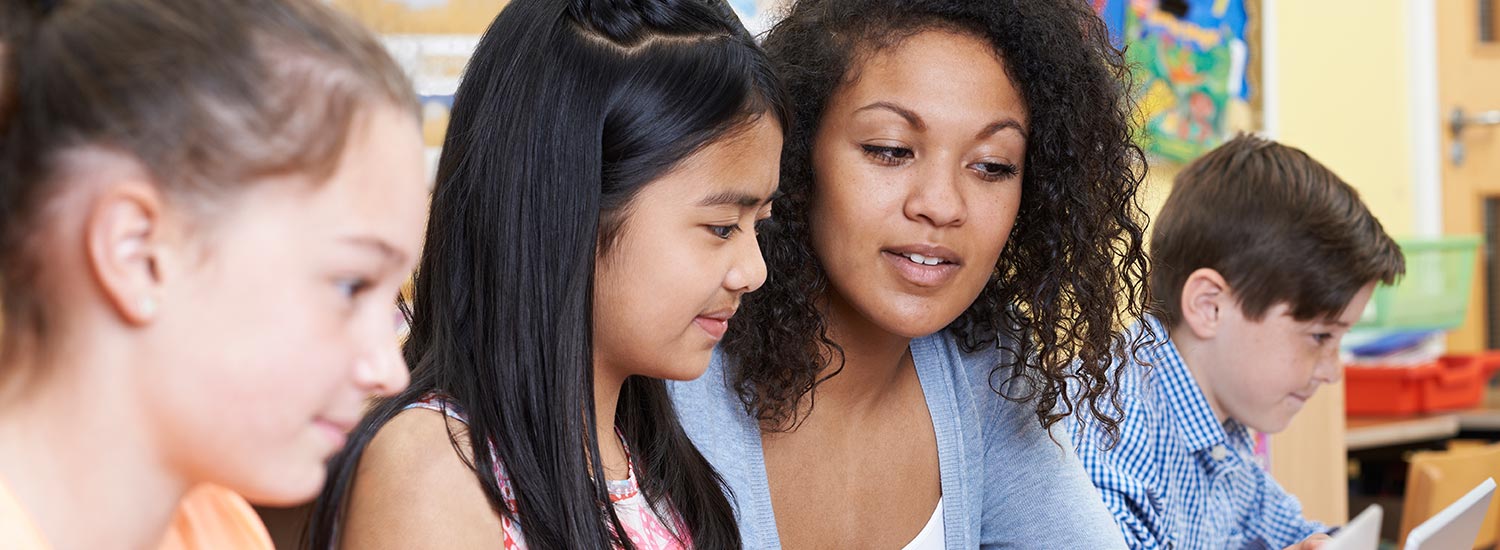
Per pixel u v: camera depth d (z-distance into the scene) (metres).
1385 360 2.53
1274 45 2.73
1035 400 1.11
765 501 1.01
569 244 0.75
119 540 0.48
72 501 0.47
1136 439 1.27
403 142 0.50
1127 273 1.10
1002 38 0.94
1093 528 1.09
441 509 0.71
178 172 0.44
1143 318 1.11
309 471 0.49
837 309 1.02
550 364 0.74
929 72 0.92
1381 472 2.56
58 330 0.46
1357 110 2.99
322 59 0.48
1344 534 0.74
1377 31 3.04
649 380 0.90
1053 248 1.03
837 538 1.07
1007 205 0.96
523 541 0.74
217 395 0.46
